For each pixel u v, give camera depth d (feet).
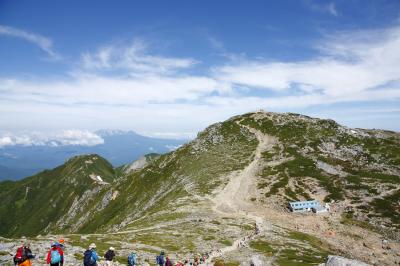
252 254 182.50
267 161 546.67
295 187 428.97
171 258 156.15
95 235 210.79
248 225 280.72
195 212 336.49
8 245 128.06
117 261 130.93
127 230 265.34
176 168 645.51
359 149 575.38
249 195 408.67
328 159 531.09
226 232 249.55
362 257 234.17
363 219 334.03
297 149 591.37
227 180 472.85
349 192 406.82
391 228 307.99
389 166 495.82
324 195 402.72
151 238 213.05
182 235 232.94
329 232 290.76
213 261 160.15
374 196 390.01
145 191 649.20
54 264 86.69
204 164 584.81
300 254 194.08
